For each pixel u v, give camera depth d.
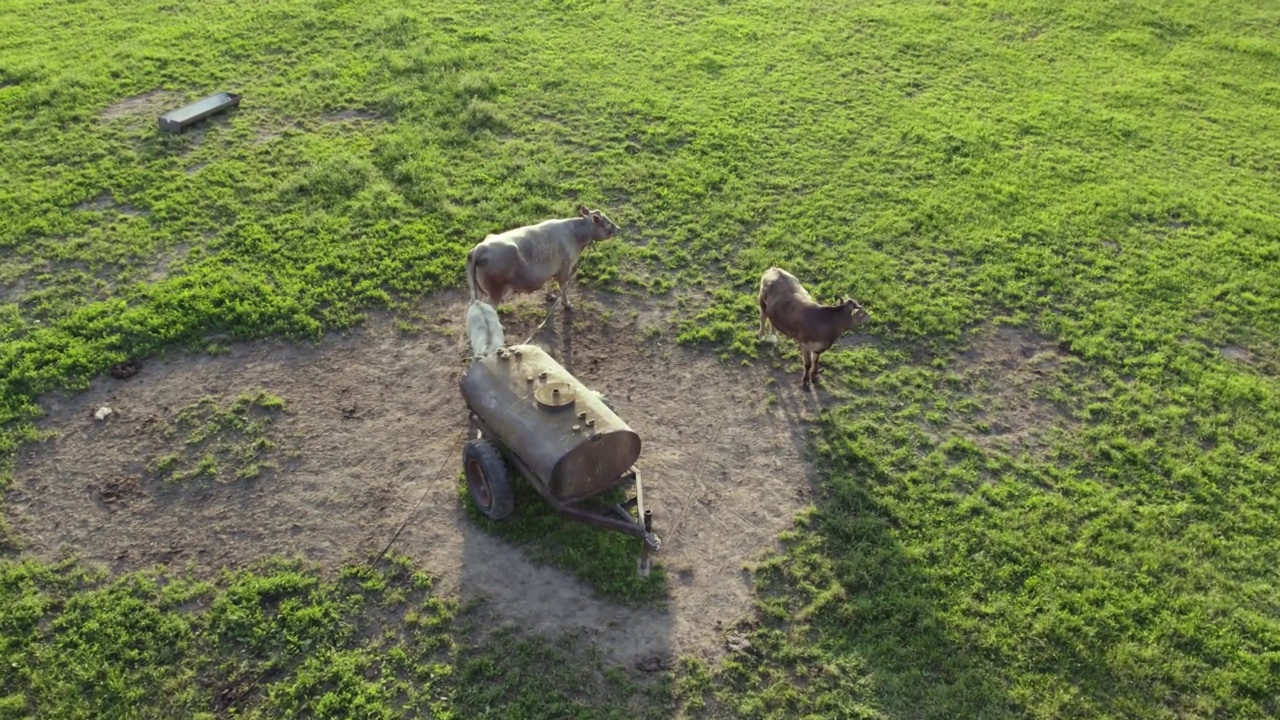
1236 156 17.03
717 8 21.89
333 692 7.58
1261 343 12.31
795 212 14.45
